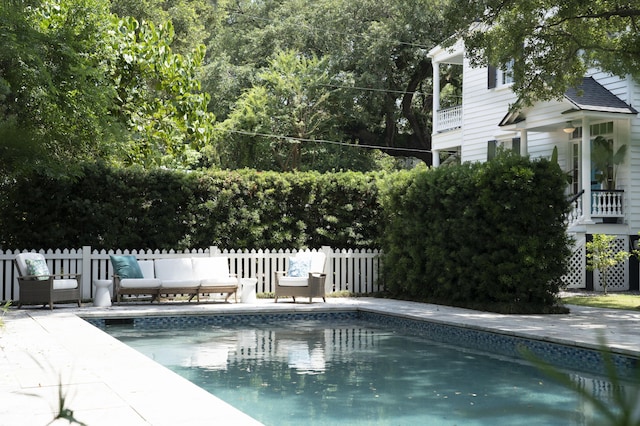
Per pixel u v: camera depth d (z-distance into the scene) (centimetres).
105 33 1515
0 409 475
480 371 771
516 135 2038
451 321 1088
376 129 3688
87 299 1455
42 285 1246
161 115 1736
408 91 3441
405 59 3328
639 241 1568
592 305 1382
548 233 1271
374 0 3400
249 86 3616
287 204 1666
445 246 1395
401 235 1538
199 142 1773
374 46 3234
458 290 1376
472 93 2228
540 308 1234
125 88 1644
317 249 1698
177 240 1566
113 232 1505
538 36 1425
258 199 1627
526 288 1258
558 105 1714
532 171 1253
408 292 1555
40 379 593
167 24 1705
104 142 1355
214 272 1469
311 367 794
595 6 1327
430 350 933
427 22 3206
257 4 4081
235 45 3875
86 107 1245
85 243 1494
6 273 1383
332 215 1681
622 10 1295
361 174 1712
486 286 1302
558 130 1869
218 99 3569
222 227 1593
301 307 1327
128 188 1515
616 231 1739
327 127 3403
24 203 1456
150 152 1736
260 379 719
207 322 1255
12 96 968
